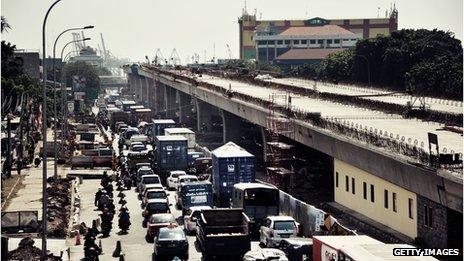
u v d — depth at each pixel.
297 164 83.38
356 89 131.50
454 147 54.56
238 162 68.12
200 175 81.38
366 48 164.62
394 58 155.38
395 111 83.44
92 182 89.75
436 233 49.06
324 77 193.38
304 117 78.00
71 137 130.75
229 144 72.81
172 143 88.06
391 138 55.53
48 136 141.25
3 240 42.56
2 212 55.72
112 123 159.75
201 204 62.69
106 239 55.00
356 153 61.88
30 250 45.25
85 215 65.94
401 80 155.75
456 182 43.47
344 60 189.00
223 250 45.00
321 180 79.88
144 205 66.81
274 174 80.44
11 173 91.56
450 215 47.56
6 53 159.00
